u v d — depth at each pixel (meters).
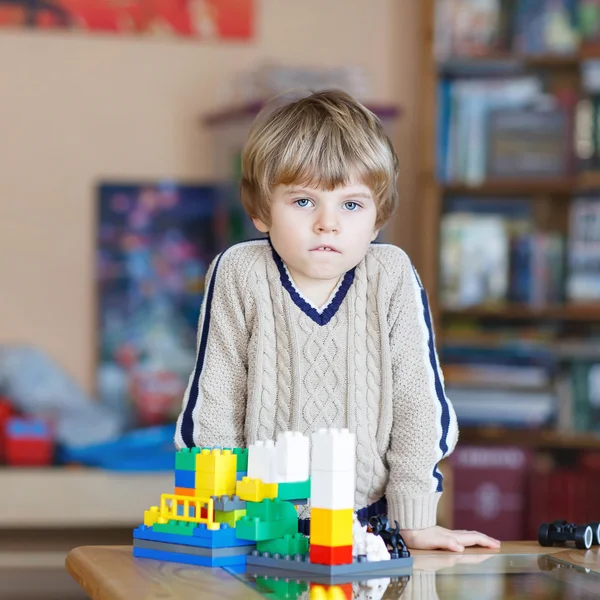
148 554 1.21
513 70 3.81
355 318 1.48
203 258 4.01
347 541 1.13
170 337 3.99
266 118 1.47
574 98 3.79
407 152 4.03
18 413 3.68
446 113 3.76
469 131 3.74
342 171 1.37
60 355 3.95
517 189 3.76
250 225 3.72
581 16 3.81
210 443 1.47
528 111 3.74
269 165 1.40
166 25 3.98
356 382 1.47
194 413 1.49
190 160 4.00
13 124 3.93
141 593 1.02
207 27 3.99
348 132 1.39
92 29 3.95
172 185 3.99
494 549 1.34
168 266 3.99
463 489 3.62
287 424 1.47
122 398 3.96
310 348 1.47
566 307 3.71
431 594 1.03
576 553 1.30
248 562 1.17
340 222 1.38
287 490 1.21
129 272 3.98
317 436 1.13
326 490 1.12
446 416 1.49
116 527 3.58
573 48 3.79
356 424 1.46
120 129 3.97
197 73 4.00
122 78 3.97
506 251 3.76
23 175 3.93
